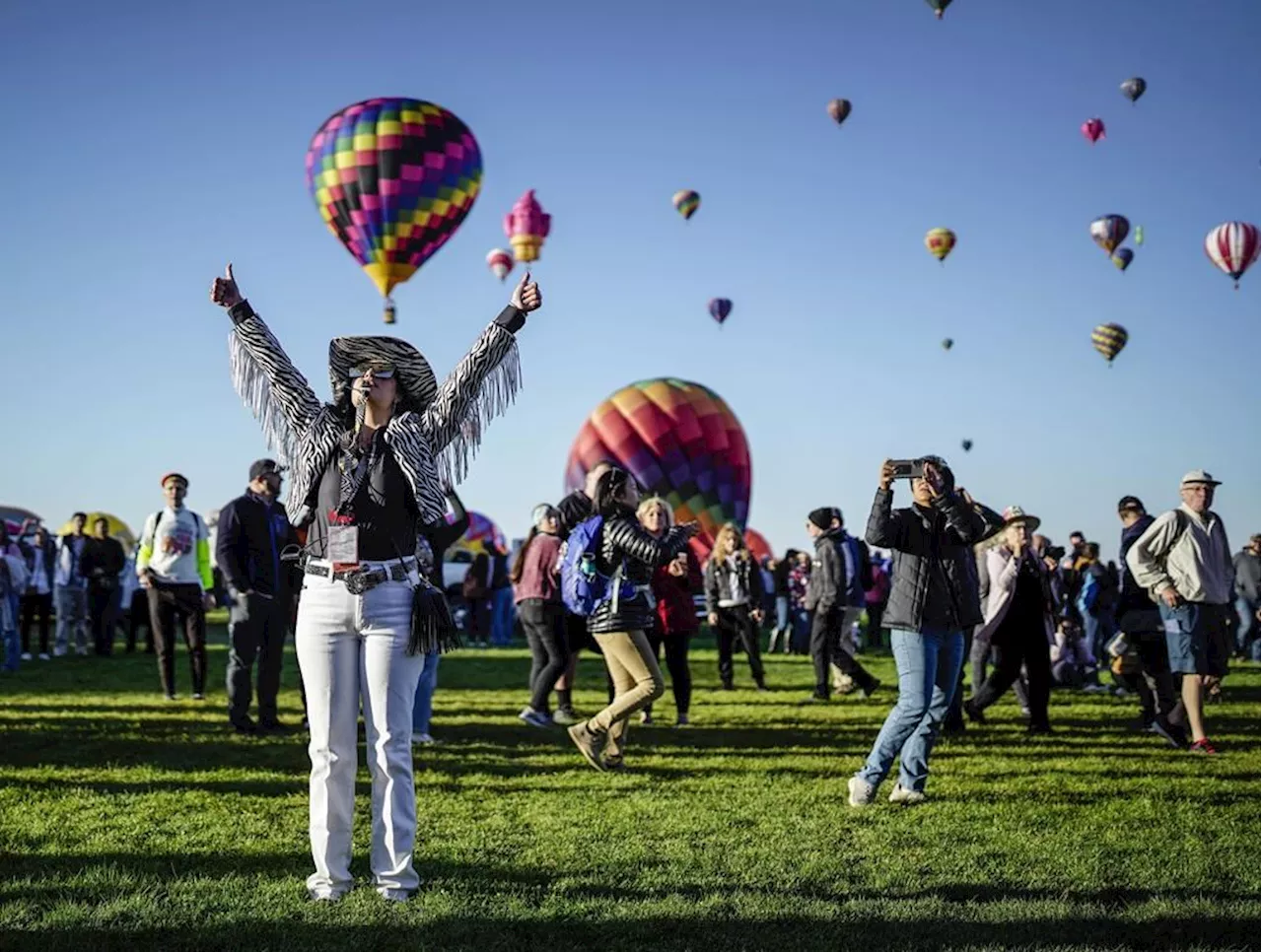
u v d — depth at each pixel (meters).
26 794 7.19
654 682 8.23
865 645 23.94
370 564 4.74
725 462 43.09
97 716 11.18
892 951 4.33
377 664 4.76
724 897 4.99
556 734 10.28
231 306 5.02
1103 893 5.15
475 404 4.97
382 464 4.79
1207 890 5.17
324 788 4.82
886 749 7.02
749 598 14.80
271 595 10.07
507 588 24.78
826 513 13.72
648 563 8.19
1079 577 17.03
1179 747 9.66
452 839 6.12
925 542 7.05
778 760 8.90
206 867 5.46
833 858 5.69
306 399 4.95
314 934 4.41
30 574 18.77
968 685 15.22
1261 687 15.12
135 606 19.45
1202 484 9.46
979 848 5.95
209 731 10.16
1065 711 12.45
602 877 5.31
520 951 4.32
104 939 4.34
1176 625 9.45
